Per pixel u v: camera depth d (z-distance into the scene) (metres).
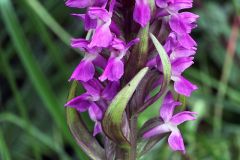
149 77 0.27
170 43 0.27
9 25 0.36
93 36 0.26
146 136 0.28
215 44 0.53
